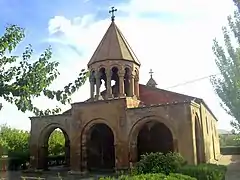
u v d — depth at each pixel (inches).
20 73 239.5
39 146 1032.2
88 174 874.1
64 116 1004.6
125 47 997.2
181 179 310.3
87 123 925.8
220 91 363.3
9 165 1087.6
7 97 232.2
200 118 927.7
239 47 351.3
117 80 1050.7
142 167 563.2
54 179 798.5
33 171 993.5
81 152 918.4
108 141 1091.9
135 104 937.5
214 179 476.7
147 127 1056.2
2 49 238.7
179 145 784.9
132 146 849.5
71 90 258.4
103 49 978.1
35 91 239.8
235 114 356.2
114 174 829.2
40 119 1045.2
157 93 1058.1
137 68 1004.6
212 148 1305.4
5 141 1163.3
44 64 252.5
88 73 265.0
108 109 900.6
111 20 1059.3
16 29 249.4
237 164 1123.3
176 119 805.2
